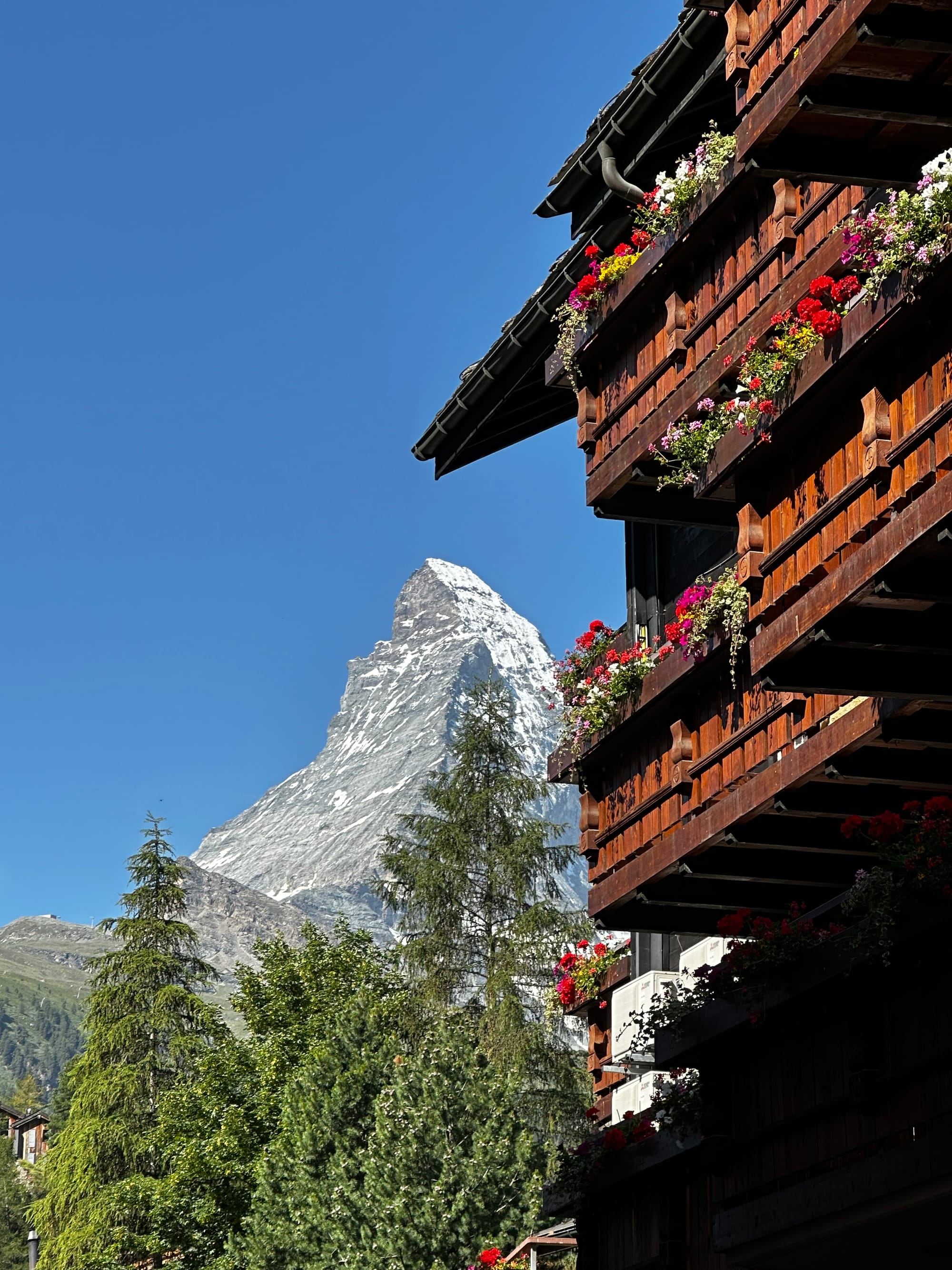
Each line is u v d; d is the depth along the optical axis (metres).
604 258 18.20
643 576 20.44
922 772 13.48
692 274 16.64
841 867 16.08
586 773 18.61
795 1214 11.98
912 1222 11.20
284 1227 31.91
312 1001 41.06
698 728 16.42
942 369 10.89
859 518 11.98
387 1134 29.23
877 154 12.77
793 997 11.96
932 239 10.63
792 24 12.61
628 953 21.69
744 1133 13.24
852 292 12.17
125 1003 51.94
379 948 43.31
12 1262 74.56
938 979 10.72
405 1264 27.27
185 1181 39.31
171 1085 49.31
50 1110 105.56
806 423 12.67
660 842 16.30
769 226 15.14
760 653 12.26
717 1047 13.35
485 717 42.97
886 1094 11.24
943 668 12.08
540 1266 25.03
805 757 13.66
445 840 41.34
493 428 22.80
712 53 16.98
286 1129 35.56
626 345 17.86
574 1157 16.94
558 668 18.73
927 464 11.07
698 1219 14.62
